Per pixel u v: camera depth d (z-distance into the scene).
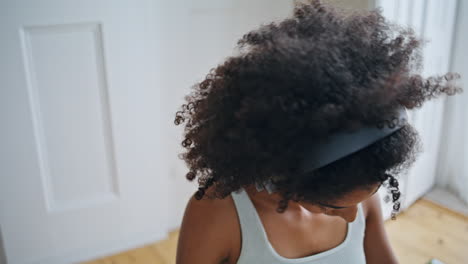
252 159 0.68
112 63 1.88
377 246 1.01
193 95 0.85
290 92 0.65
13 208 1.91
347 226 0.93
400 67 0.73
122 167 2.02
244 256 0.88
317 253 0.92
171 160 2.16
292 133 0.64
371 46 0.73
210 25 2.04
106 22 1.82
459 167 2.31
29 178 1.90
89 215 2.03
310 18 0.74
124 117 1.96
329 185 0.69
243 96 0.67
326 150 0.66
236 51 0.85
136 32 1.88
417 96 0.73
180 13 1.97
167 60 2.01
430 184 2.41
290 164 0.67
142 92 1.96
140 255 2.10
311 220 0.90
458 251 2.03
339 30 0.73
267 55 0.67
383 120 0.66
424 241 2.09
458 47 2.12
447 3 2.01
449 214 2.26
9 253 1.96
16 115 1.81
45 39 1.77
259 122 0.65
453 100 2.23
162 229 2.18
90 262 2.06
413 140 0.74
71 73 1.84
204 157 0.77
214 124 0.71
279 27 0.76
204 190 0.82
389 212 2.21
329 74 0.65
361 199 0.74
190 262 0.88
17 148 1.85
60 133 1.90
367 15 0.79
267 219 0.87
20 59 1.75
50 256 2.02
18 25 1.72
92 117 1.92
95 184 2.01
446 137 2.32
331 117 0.64
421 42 0.80
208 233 0.86
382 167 0.70
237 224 0.87
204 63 2.08
